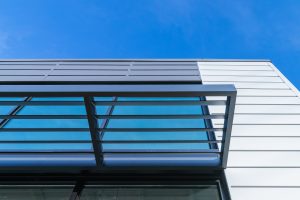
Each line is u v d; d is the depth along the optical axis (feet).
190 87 9.09
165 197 9.93
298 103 16.06
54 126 14.71
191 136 13.69
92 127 9.86
